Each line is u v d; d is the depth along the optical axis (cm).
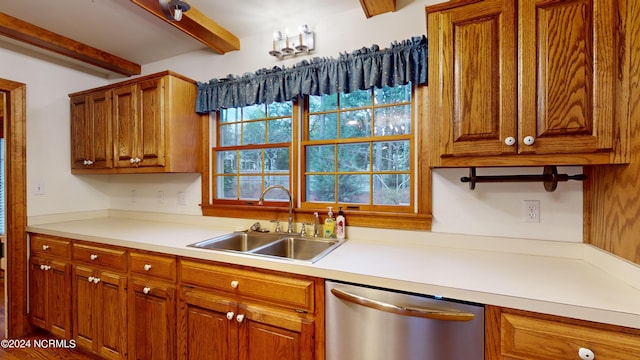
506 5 116
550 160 112
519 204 149
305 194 203
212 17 195
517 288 102
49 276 215
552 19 109
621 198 109
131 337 175
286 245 186
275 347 134
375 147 185
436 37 128
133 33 215
